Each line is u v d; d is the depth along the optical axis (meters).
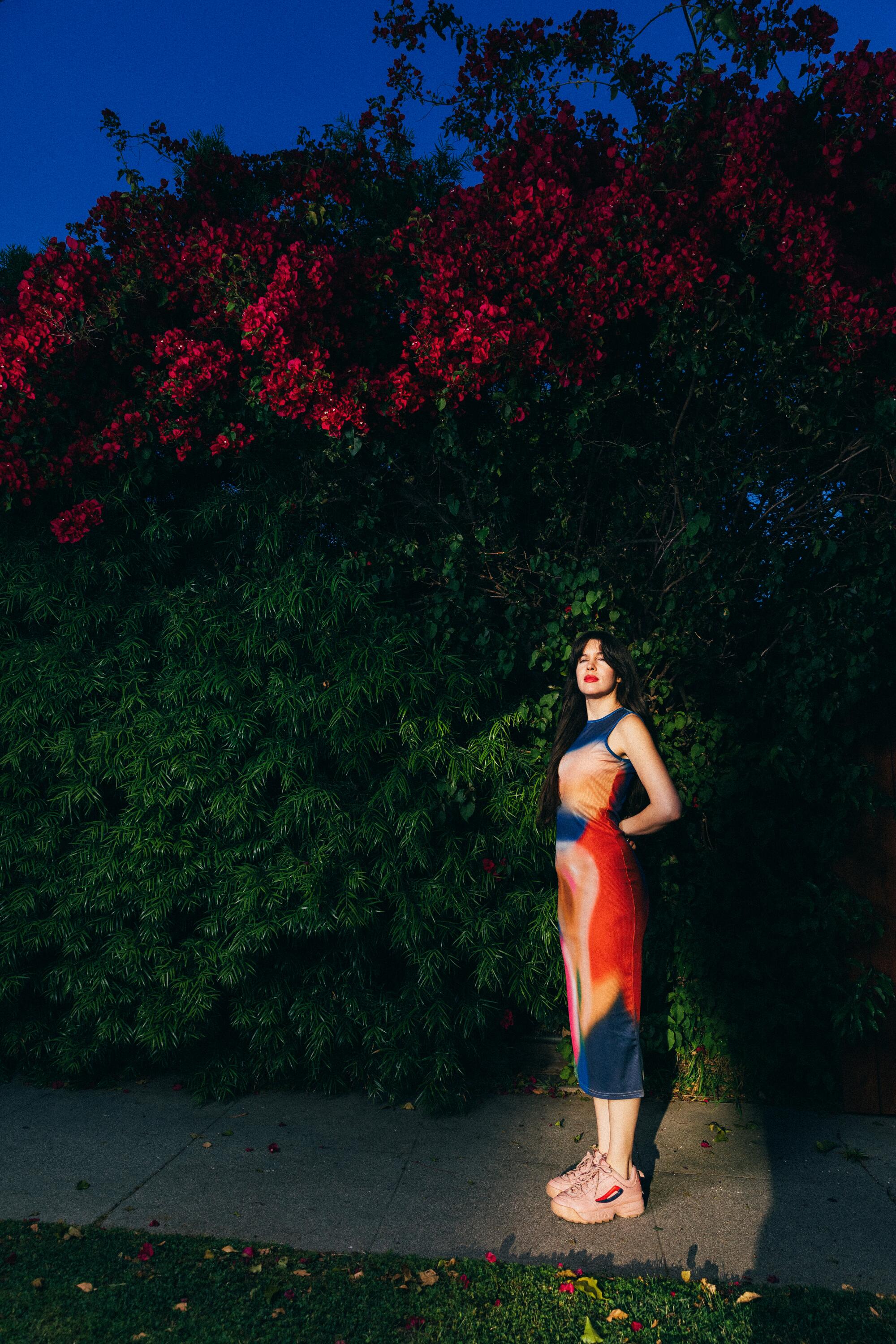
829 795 3.70
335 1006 3.71
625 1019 2.73
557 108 3.66
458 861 3.65
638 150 3.46
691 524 3.30
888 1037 3.60
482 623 3.74
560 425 3.50
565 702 3.03
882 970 3.60
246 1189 2.91
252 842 3.73
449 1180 2.99
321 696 3.63
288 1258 2.47
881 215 3.44
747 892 3.76
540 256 3.18
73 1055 3.78
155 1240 2.57
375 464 3.76
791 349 3.17
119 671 3.88
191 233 3.68
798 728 3.48
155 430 3.78
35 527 4.03
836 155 3.22
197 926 3.72
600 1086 2.73
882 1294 2.32
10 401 3.58
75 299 3.60
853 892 3.62
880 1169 3.09
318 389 3.34
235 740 3.68
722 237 3.31
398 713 3.73
